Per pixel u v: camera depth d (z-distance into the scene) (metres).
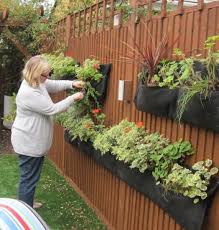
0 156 6.57
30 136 3.75
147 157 2.88
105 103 4.16
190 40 2.69
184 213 2.48
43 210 4.31
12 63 8.78
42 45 7.09
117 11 3.89
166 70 2.77
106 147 3.56
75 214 4.23
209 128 2.29
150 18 3.23
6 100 8.41
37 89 3.68
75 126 4.41
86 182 4.65
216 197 2.33
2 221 1.83
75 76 4.63
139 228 3.36
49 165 6.16
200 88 2.24
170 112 2.68
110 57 4.05
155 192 2.83
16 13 7.91
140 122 3.28
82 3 6.64
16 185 5.04
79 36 5.12
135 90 3.43
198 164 2.44
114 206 3.86
